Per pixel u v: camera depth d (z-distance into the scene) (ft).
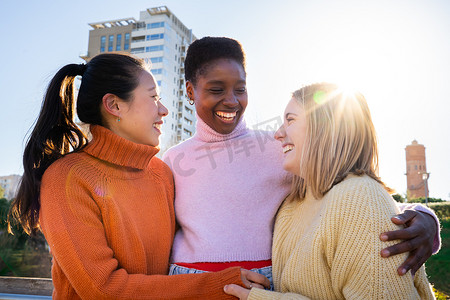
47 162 4.24
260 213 4.78
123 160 4.23
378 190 3.48
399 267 3.16
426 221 3.57
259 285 3.83
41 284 6.81
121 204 4.14
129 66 4.35
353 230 3.33
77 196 3.76
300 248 3.72
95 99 4.30
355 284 3.24
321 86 4.10
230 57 4.73
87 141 4.61
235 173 4.95
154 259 4.38
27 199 4.10
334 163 3.80
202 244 4.60
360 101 3.96
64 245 3.51
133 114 4.33
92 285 3.47
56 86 4.35
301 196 4.42
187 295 3.63
